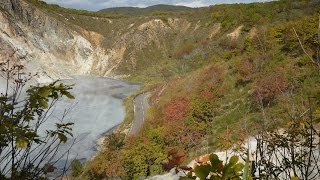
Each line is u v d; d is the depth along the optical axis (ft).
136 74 429.79
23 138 9.78
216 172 6.97
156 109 188.65
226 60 193.77
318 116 10.78
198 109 123.65
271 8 303.27
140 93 277.23
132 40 481.87
